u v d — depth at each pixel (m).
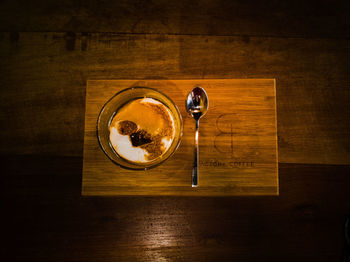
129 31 0.40
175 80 0.37
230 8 0.41
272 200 0.38
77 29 0.40
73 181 0.39
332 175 0.39
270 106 0.37
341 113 0.39
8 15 0.40
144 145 0.36
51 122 0.39
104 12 0.40
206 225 0.38
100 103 0.37
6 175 0.39
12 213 0.38
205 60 0.40
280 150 0.39
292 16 0.41
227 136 0.36
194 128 0.36
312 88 0.40
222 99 0.37
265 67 0.40
